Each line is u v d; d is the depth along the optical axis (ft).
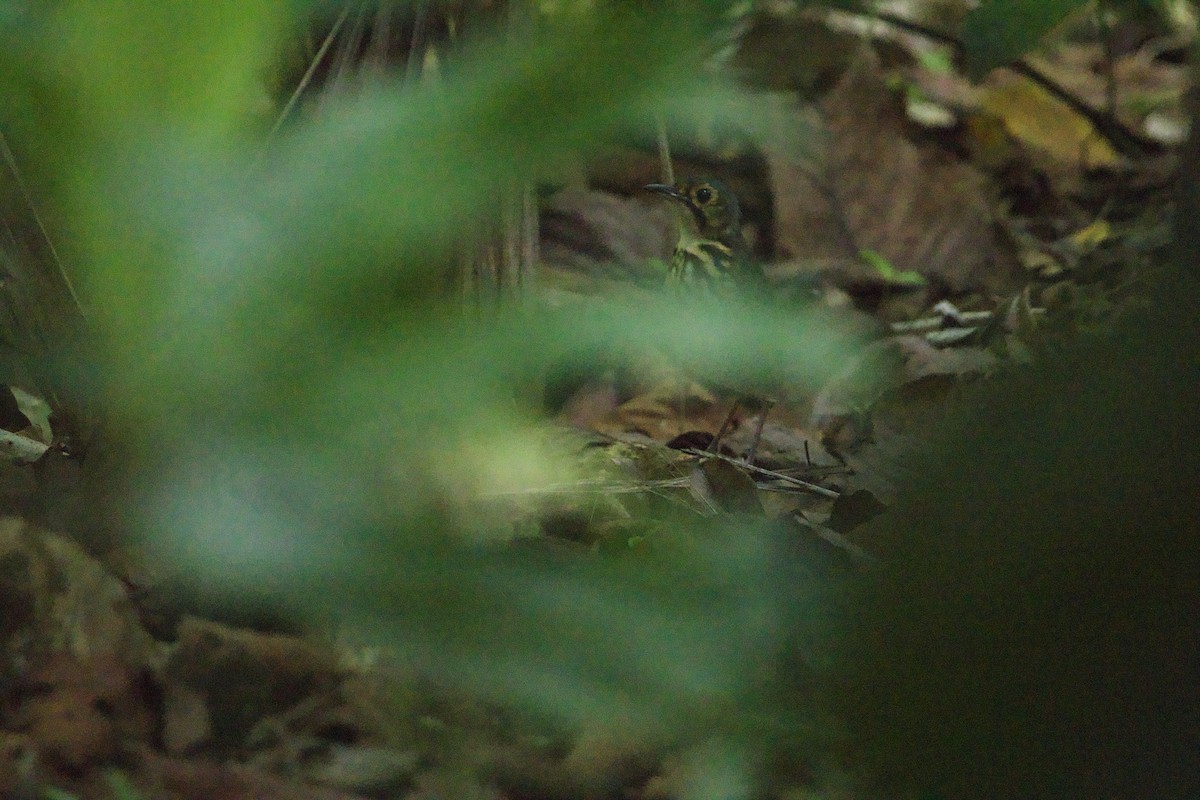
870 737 3.83
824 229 27.61
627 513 12.95
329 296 3.00
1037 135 32.50
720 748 7.98
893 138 28.12
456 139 2.88
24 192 4.52
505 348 3.27
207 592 8.68
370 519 3.37
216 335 3.03
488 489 9.60
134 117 2.85
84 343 3.39
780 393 17.80
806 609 4.00
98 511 4.17
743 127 4.15
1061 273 24.77
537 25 3.55
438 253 3.26
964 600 3.63
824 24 26.71
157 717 8.43
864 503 15.15
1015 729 3.65
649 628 3.56
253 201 2.94
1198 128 13.87
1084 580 3.54
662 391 20.86
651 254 25.18
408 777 8.36
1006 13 15.23
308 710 8.67
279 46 3.09
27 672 8.34
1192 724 3.50
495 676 3.35
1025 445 3.61
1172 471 3.46
